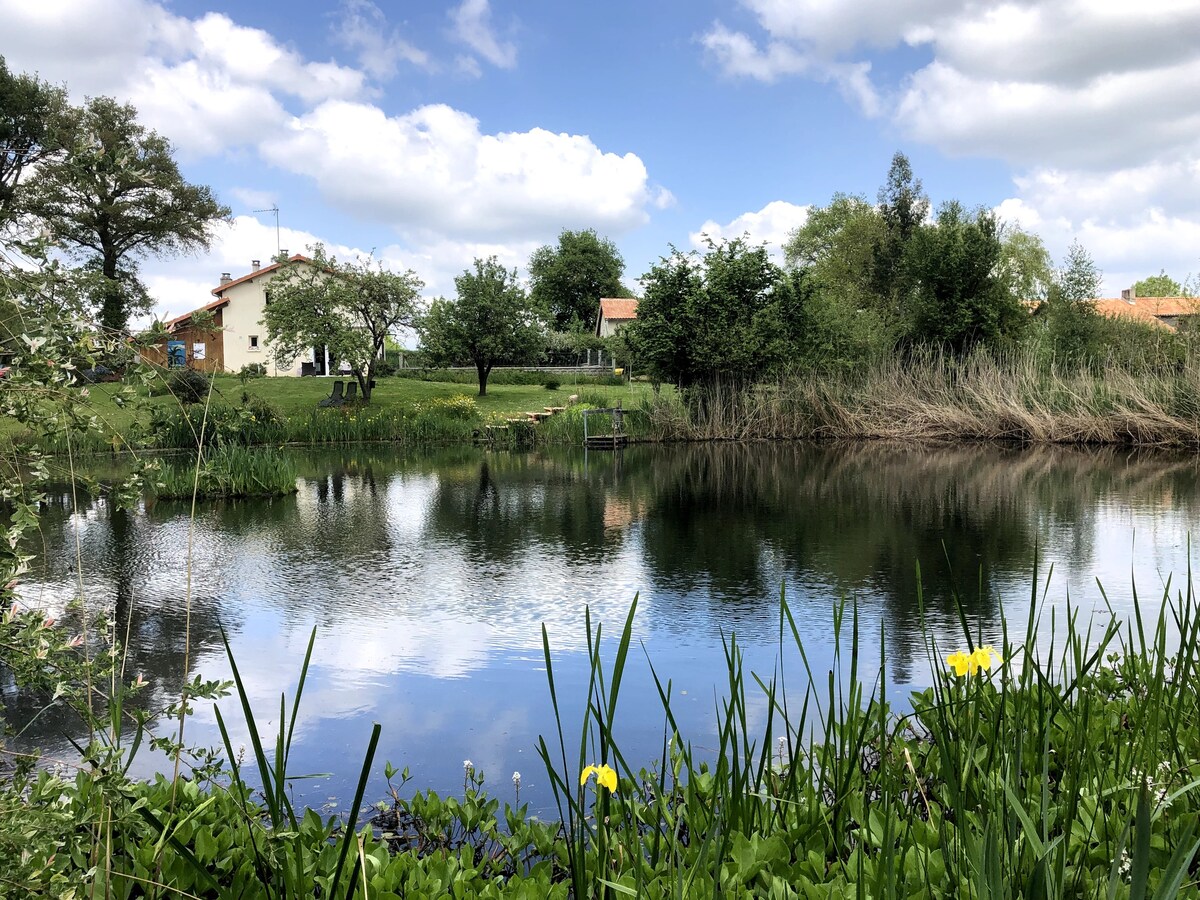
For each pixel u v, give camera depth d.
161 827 1.85
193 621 6.23
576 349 53.06
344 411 28.02
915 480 14.95
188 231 34.44
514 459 20.67
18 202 27.16
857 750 2.12
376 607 6.63
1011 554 8.19
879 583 7.09
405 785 3.49
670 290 24.67
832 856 2.10
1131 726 2.57
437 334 33.53
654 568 7.98
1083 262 26.34
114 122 32.00
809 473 16.45
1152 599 6.26
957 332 26.50
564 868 2.29
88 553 9.02
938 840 1.98
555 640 5.66
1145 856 1.01
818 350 25.61
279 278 29.22
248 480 14.05
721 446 23.67
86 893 1.65
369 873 1.97
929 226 28.92
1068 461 17.84
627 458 20.50
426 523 11.02
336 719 4.29
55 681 1.84
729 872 1.90
